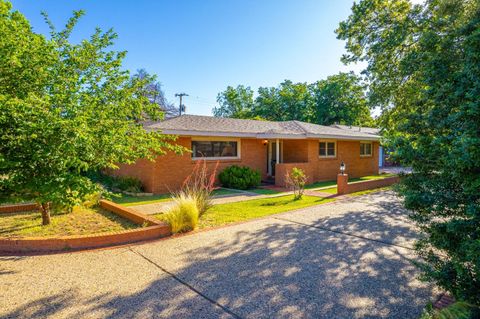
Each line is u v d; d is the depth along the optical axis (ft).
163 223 19.19
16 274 12.66
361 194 35.91
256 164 48.42
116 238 16.96
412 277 12.41
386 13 35.58
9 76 16.02
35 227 20.21
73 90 17.35
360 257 14.71
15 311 9.72
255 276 12.53
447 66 10.53
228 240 17.48
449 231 8.95
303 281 12.07
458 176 8.75
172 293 11.05
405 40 32.73
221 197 34.19
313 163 49.57
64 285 11.65
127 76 22.20
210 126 42.55
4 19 16.03
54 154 14.80
